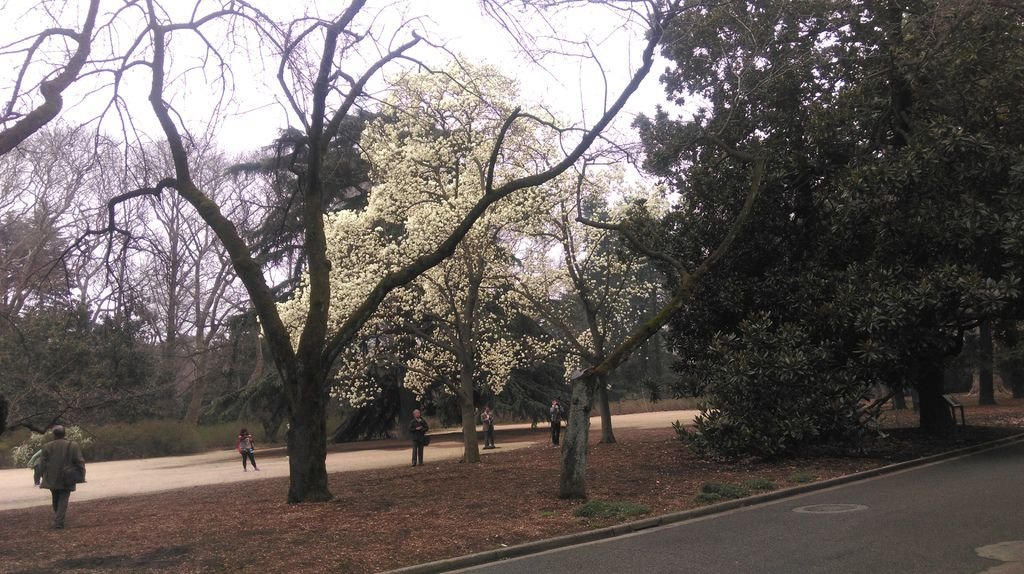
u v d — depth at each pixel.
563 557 8.87
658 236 21.89
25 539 11.33
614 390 64.94
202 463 33.06
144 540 10.48
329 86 13.73
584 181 23.06
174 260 28.39
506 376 26.91
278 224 25.25
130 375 36.41
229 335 45.38
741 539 9.15
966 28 17.78
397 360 24.94
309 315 13.69
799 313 18.88
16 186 29.73
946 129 17.05
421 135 21.78
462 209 20.55
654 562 8.16
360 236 22.31
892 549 7.96
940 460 17.09
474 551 9.19
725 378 17.38
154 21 13.60
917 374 19.84
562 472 12.98
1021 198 16.03
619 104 13.63
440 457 26.20
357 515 11.70
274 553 9.16
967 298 15.78
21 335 20.53
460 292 23.22
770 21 19.05
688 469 16.70
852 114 19.12
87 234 14.48
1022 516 9.41
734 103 17.55
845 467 15.88
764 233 20.66
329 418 49.06
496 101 20.92
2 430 10.66
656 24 13.52
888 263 17.98
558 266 25.69
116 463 36.66
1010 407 38.25
